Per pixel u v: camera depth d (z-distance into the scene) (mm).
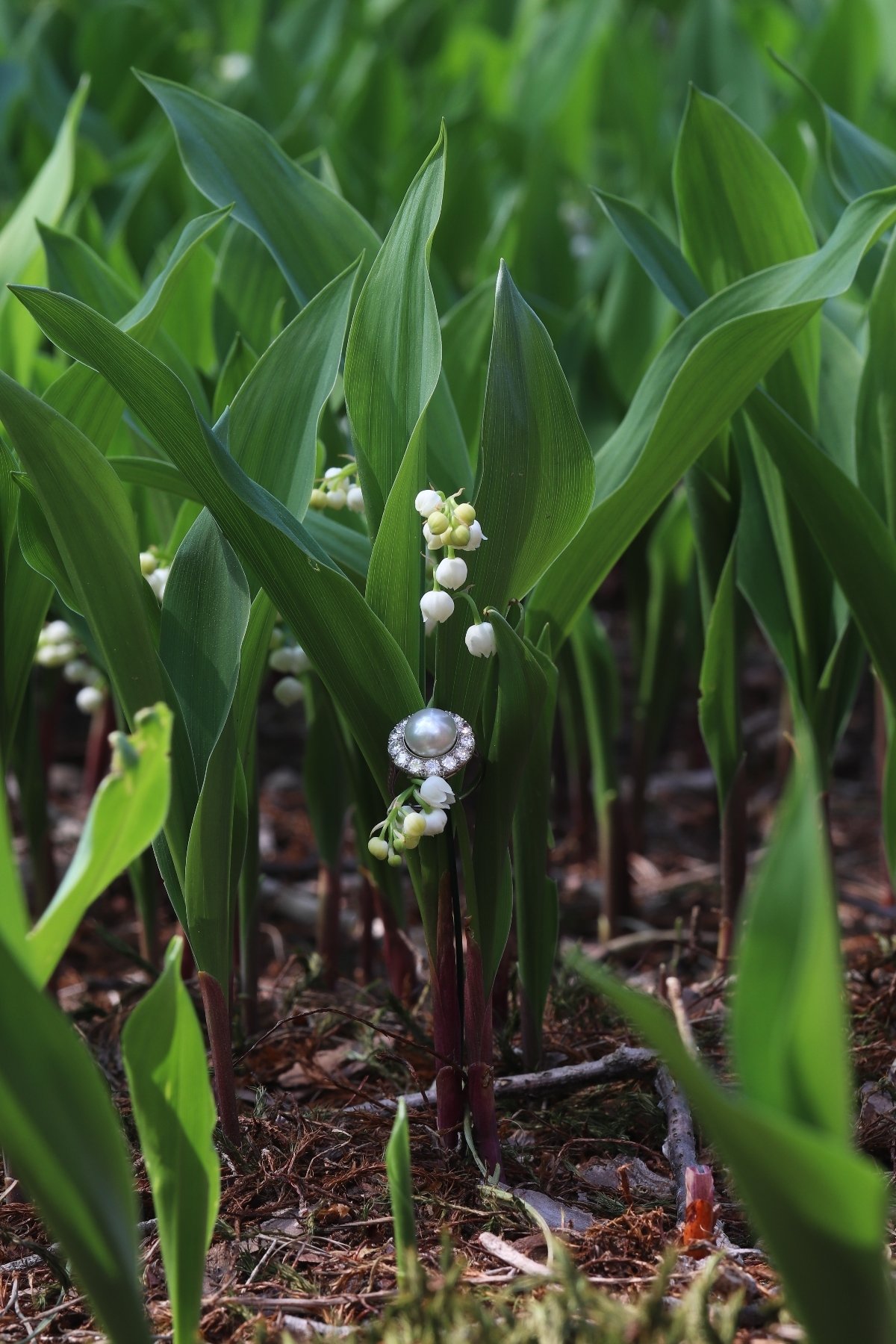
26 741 793
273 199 721
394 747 623
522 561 646
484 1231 645
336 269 720
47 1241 653
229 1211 656
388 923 778
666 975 806
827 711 751
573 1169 671
